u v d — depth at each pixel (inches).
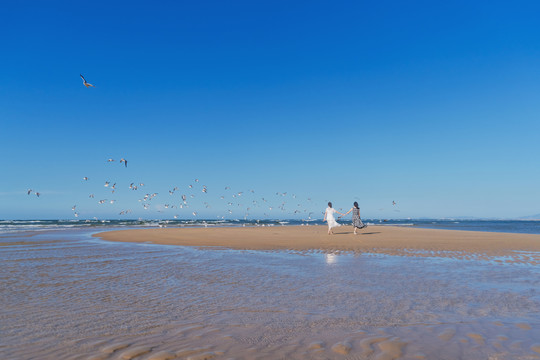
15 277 347.9
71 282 323.0
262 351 159.5
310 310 228.7
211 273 368.2
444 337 176.6
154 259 482.0
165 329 192.2
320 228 1440.7
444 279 330.3
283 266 414.9
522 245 645.3
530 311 223.5
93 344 169.5
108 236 949.8
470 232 1065.5
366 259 473.7
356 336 179.0
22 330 190.7
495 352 156.8
